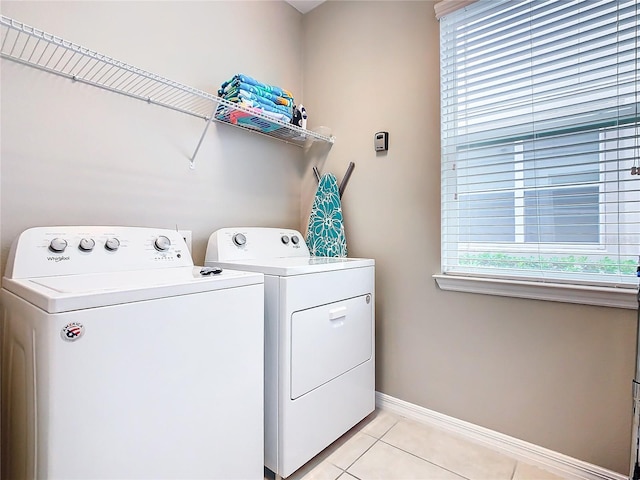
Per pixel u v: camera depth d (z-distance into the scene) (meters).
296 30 2.34
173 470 0.98
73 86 1.33
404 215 1.85
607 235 1.31
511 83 1.51
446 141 1.72
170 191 1.63
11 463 1.00
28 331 0.85
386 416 1.86
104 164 1.41
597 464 1.32
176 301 0.99
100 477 0.84
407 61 1.84
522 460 1.47
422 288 1.79
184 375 1.00
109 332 0.85
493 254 1.59
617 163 1.29
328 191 2.12
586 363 1.34
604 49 1.30
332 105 2.19
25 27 0.98
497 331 1.55
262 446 1.25
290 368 1.34
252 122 1.85
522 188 1.50
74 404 0.79
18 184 1.20
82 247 1.19
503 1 1.52
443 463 1.46
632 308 1.24
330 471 1.42
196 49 1.73
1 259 1.17
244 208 1.98
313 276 1.44
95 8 1.38
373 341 1.83
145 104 1.55
